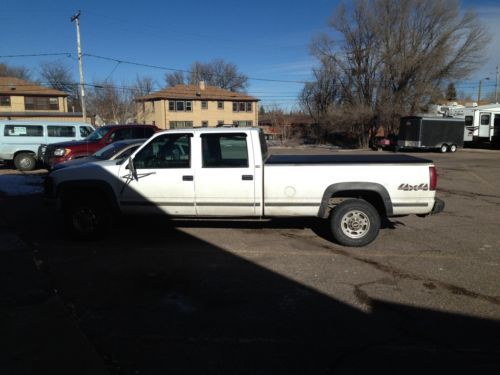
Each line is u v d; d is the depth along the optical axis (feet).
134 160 20.97
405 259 18.81
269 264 18.17
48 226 25.04
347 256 19.22
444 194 37.76
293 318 13.19
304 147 139.85
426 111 129.49
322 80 158.92
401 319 13.07
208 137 20.54
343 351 11.27
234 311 13.70
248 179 20.27
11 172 52.49
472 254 19.60
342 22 135.95
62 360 10.77
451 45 124.26
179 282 16.21
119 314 13.50
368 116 132.05
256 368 10.50
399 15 125.70
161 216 21.22
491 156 85.92
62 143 43.78
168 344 11.66
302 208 20.29
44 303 14.21
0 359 10.77
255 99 194.80
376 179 19.81
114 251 20.07
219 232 23.38
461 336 12.02
